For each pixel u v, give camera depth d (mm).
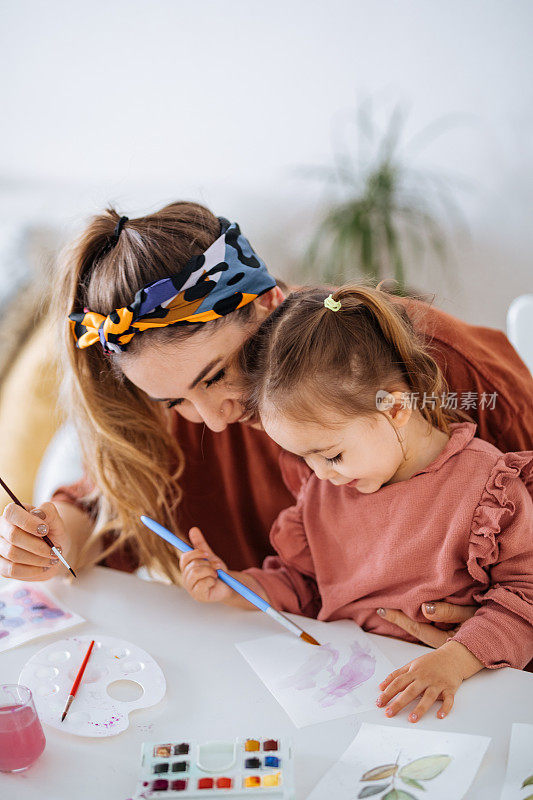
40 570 912
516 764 627
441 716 699
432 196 2240
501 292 2279
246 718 709
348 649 815
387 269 2266
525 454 882
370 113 2227
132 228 912
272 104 2281
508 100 2127
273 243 2377
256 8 2207
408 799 598
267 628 866
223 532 1213
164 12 2252
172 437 1120
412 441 899
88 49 2316
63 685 748
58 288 991
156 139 2361
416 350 890
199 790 614
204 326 860
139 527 1065
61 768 649
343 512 945
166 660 803
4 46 2350
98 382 1029
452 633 871
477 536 840
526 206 2193
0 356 1762
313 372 817
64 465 1193
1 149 2441
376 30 2160
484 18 2078
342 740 675
